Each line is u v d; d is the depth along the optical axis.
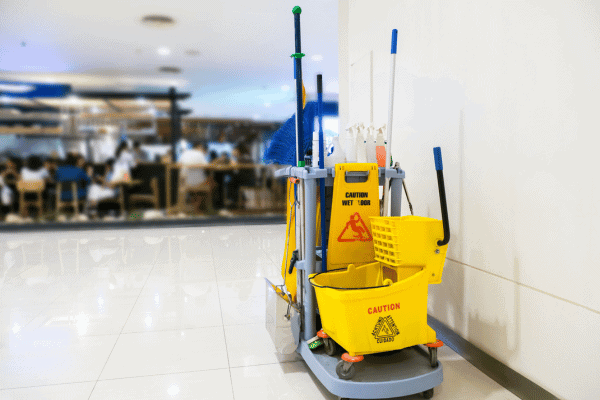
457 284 1.86
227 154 9.97
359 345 1.38
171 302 2.63
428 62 2.04
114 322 2.29
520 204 1.46
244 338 2.06
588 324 1.21
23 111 8.95
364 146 1.73
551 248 1.33
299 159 1.69
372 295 1.35
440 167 1.44
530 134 1.41
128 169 8.25
